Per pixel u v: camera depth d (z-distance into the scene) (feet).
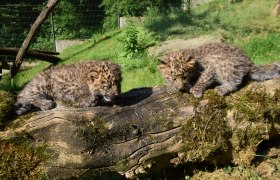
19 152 4.29
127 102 4.81
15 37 17.25
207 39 10.83
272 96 4.86
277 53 9.34
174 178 5.19
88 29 17.22
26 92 4.84
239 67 4.94
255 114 4.81
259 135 4.93
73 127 4.36
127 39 10.46
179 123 4.69
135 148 4.59
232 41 10.55
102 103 4.91
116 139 4.51
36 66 12.82
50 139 4.35
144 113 4.62
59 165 4.37
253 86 4.95
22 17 17.34
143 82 9.20
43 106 4.76
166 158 4.83
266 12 12.34
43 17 10.70
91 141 4.41
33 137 4.33
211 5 14.08
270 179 5.00
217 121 4.79
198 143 4.78
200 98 4.81
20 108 4.64
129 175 4.67
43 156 4.33
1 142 4.26
